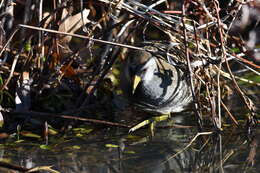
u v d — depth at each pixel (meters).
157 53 6.68
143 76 6.99
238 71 8.16
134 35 8.52
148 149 5.95
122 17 8.45
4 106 7.17
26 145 6.17
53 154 5.82
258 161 5.46
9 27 7.70
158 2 6.95
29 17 7.57
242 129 6.57
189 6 7.57
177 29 6.70
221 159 5.57
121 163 5.48
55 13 7.02
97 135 6.54
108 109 7.50
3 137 6.47
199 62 6.50
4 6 7.47
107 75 8.11
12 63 7.44
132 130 6.59
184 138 6.34
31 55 7.05
